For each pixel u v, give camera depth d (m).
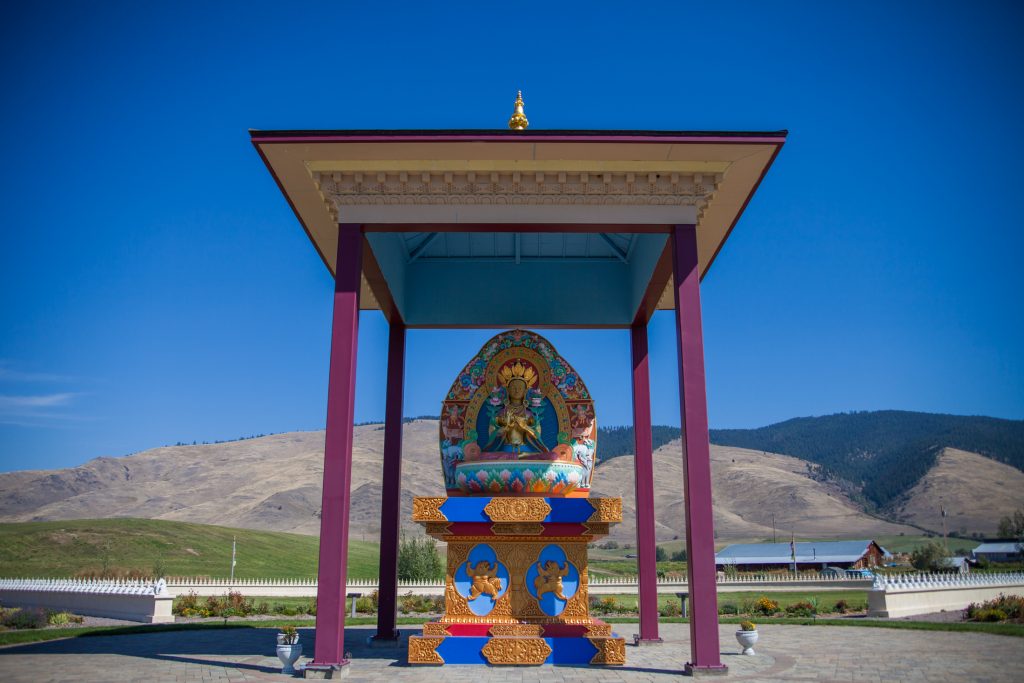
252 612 33.09
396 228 16.61
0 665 15.52
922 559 87.50
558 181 16.22
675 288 16.20
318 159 15.83
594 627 16.56
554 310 22.73
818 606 41.03
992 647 19.16
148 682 13.47
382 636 20.05
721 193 16.95
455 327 22.92
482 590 17.02
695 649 14.34
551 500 16.92
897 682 13.71
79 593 31.86
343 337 15.64
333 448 15.03
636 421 21.61
